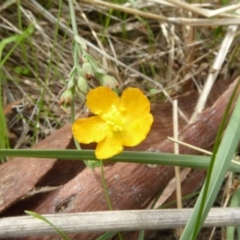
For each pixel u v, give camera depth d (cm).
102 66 16
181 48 17
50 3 18
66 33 16
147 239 13
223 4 17
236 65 16
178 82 16
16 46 16
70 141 12
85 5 17
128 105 10
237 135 10
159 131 13
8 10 17
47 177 12
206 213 9
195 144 12
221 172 9
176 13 17
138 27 18
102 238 10
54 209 11
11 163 12
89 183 11
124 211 10
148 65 17
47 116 15
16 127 15
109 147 10
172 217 10
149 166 11
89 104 10
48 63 17
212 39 17
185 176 12
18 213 11
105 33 17
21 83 16
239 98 10
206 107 14
